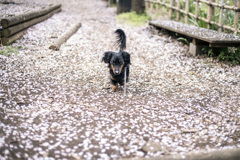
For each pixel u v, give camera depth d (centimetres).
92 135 329
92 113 384
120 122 362
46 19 955
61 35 766
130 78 535
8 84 451
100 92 459
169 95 462
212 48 677
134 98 442
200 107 417
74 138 319
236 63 636
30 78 490
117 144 311
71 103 411
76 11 1273
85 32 872
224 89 496
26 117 355
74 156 284
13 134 311
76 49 689
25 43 674
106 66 593
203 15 921
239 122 379
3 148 281
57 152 290
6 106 378
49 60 593
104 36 845
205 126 363
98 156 288
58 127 340
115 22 1066
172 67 611
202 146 316
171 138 329
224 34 675
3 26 616
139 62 636
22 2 1071
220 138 335
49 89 453
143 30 947
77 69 561
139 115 385
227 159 280
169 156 274
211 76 562
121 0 1219
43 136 318
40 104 397
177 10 1050
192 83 521
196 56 678
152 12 1281
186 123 368
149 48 745
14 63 550
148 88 489
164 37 859
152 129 349
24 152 284
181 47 753
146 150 300
